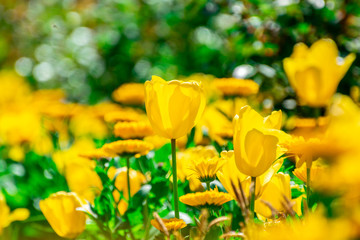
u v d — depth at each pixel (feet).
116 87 13.82
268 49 8.20
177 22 12.30
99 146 6.10
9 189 6.31
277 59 8.13
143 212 5.03
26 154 6.44
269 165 4.29
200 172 4.69
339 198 3.74
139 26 13.96
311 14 7.88
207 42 11.62
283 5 7.74
